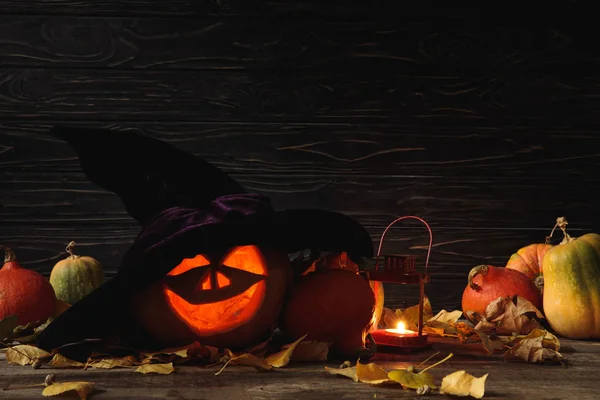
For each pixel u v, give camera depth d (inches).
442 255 80.7
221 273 57.9
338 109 79.9
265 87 79.4
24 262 78.4
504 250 81.0
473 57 80.5
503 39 80.7
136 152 60.9
